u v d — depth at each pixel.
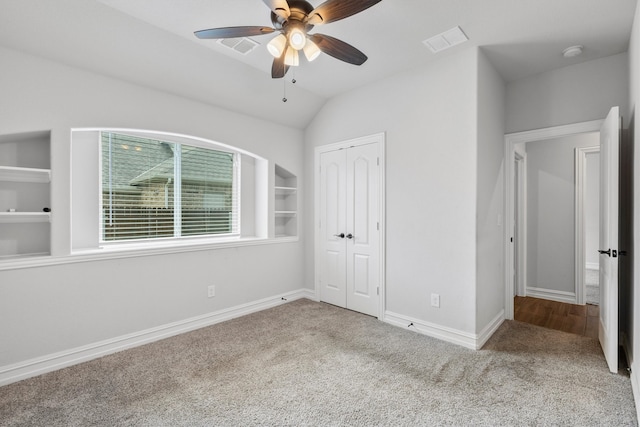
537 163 4.27
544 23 2.34
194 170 3.62
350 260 3.74
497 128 3.16
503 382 2.16
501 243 3.31
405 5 2.13
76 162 2.81
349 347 2.74
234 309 3.55
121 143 3.08
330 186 3.96
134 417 1.82
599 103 2.86
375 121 3.43
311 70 3.15
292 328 3.19
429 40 2.59
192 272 3.20
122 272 2.74
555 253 4.14
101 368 2.39
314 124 4.16
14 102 2.22
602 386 2.09
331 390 2.08
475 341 2.69
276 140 4.00
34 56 2.30
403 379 2.21
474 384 2.14
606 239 2.47
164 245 3.13
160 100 2.97
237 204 3.99
